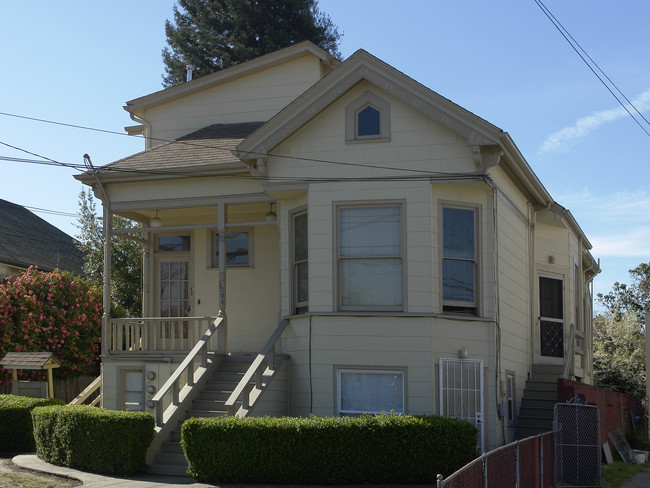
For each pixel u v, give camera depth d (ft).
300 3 131.03
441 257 48.32
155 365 55.77
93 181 58.29
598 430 46.52
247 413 45.60
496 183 50.49
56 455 45.27
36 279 75.41
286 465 40.24
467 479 29.37
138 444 43.16
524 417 55.21
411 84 47.88
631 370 92.99
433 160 48.16
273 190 50.96
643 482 48.37
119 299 106.32
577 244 75.56
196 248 64.90
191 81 71.77
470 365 48.11
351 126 49.83
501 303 51.11
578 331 70.28
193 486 39.58
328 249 49.29
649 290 166.71
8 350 69.26
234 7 127.75
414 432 40.55
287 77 69.82
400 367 47.16
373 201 48.88
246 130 65.98
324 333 48.73
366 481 40.32
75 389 75.97
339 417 43.96
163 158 59.88
